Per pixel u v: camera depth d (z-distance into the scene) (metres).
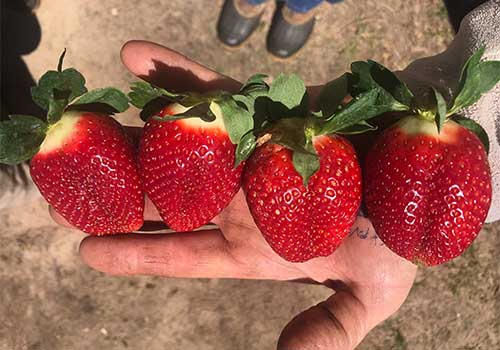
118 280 0.46
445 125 0.22
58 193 0.25
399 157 0.22
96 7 0.43
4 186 0.34
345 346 0.27
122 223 0.25
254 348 0.47
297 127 0.22
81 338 0.46
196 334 0.47
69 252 0.45
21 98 0.42
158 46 0.30
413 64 0.30
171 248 0.30
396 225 0.23
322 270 0.29
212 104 0.23
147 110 0.25
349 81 0.23
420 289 0.48
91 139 0.24
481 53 0.21
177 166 0.23
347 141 0.23
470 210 0.22
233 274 0.31
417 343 0.48
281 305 0.47
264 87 0.23
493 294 0.48
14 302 0.45
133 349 0.47
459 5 0.45
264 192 0.23
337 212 0.23
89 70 0.43
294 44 0.44
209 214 0.24
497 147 0.25
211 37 0.44
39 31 0.42
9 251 0.45
